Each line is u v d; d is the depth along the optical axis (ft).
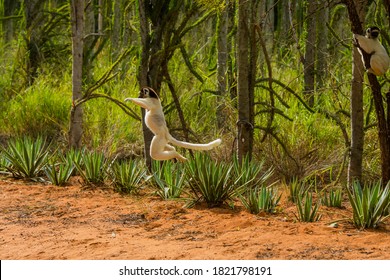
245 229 27.94
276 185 39.29
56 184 38.37
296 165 40.81
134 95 51.21
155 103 27.45
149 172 39.52
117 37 65.98
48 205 33.22
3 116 53.78
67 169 38.88
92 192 36.40
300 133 44.19
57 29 73.10
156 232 27.86
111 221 29.89
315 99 47.67
